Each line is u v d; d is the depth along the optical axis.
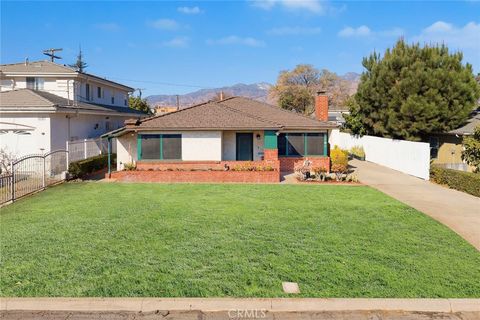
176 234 10.15
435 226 11.15
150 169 21.62
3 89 28.55
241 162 21.58
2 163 20.23
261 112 27.06
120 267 7.83
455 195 16.28
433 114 24.80
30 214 12.46
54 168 20.16
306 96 72.06
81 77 29.58
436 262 8.23
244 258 8.34
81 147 23.56
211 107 23.94
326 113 29.61
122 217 12.01
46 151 22.75
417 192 16.97
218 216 12.16
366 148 31.22
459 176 17.47
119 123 34.72
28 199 15.09
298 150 24.73
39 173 18.34
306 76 76.38
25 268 7.77
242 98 30.12
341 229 10.72
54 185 18.61
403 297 6.61
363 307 6.43
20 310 6.38
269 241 9.55
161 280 7.21
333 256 8.50
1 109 22.33
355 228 10.82
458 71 26.11
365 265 7.98
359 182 19.80
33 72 28.38
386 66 27.33
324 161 24.52
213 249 8.94
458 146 24.91
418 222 11.58
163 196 15.68
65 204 14.05
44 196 15.74
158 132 21.89
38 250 8.85
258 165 21.22
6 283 7.07
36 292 6.72
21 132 22.80
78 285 7.00
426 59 26.36
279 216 12.20
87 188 17.83
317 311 6.38
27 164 19.19
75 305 6.42
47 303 6.43
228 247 9.08
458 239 9.92
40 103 22.80
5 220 11.67
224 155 23.27
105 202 14.41
